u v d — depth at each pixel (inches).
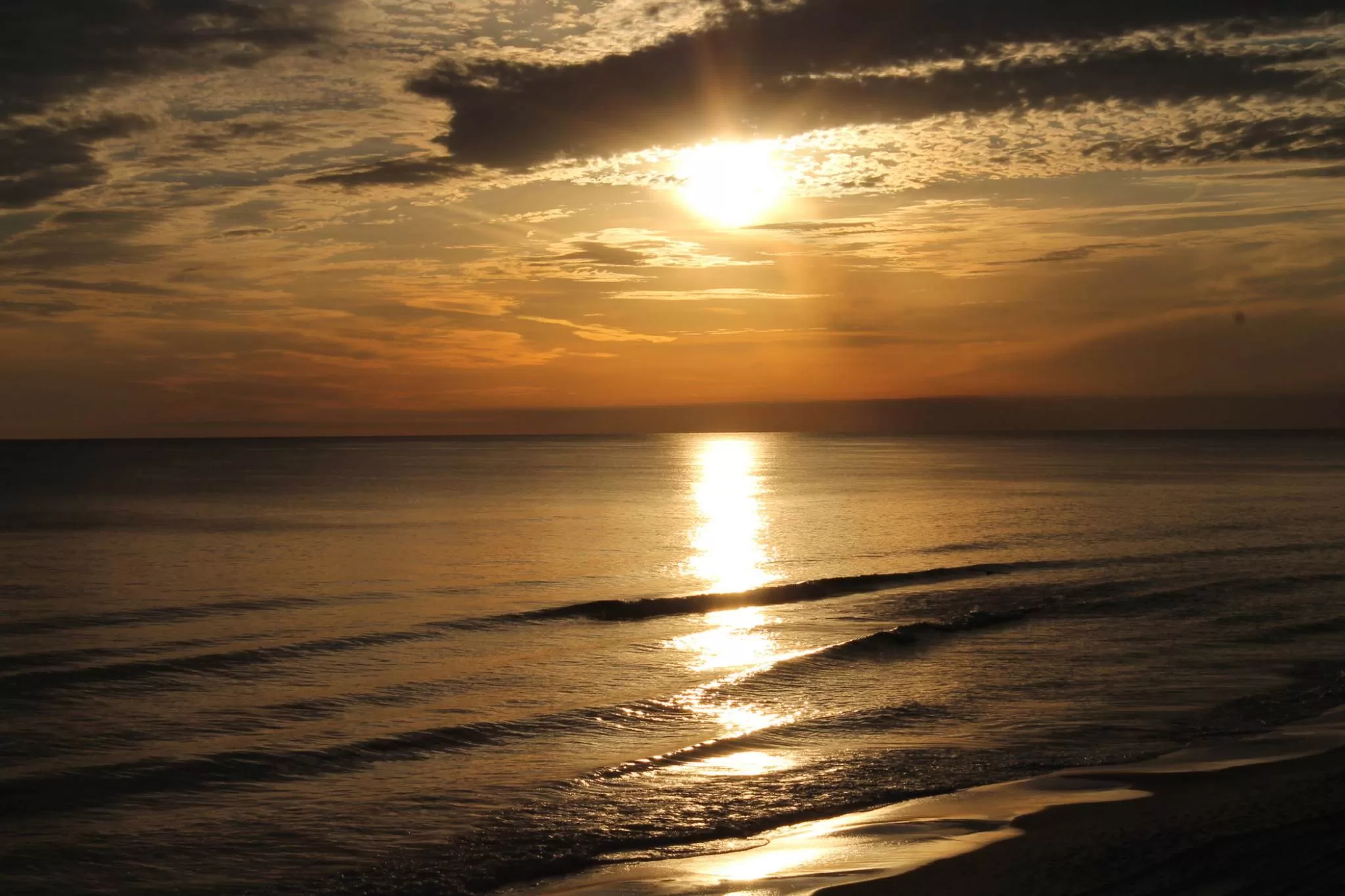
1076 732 545.6
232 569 1269.7
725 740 538.0
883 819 414.6
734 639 840.9
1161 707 595.2
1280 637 799.7
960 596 1038.4
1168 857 349.1
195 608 984.3
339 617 936.9
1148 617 898.1
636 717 590.9
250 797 452.8
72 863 380.5
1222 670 690.8
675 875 361.1
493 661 753.6
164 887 360.5
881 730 557.0
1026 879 337.4
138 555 1401.3
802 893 337.1
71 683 674.8
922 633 819.4
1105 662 718.5
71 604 1005.8
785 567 1310.3
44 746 531.5
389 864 378.3
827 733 551.8
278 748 526.9
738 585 1144.2
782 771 486.9
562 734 556.4
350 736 549.0
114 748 529.0
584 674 708.7
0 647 787.4
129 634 845.8
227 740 542.3
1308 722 555.2
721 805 439.8
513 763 502.6
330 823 420.8
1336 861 337.7
